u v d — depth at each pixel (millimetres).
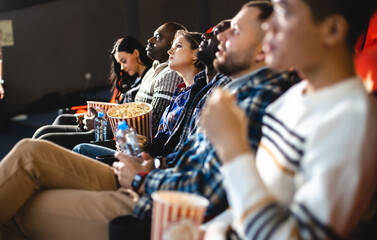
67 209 1646
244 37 1599
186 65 2607
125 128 2123
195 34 2621
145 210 1537
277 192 1099
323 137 1001
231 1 8156
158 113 2775
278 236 979
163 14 8461
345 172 957
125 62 3490
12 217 1722
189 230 1146
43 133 3031
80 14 7488
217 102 1085
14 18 6715
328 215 956
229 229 1156
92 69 7727
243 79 1636
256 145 1449
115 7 7922
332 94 1044
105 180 1848
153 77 3051
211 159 1457
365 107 984
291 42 1042
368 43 2051
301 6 1032
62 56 7324
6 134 5863
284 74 1568
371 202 1048
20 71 6836
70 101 6984
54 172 1739
